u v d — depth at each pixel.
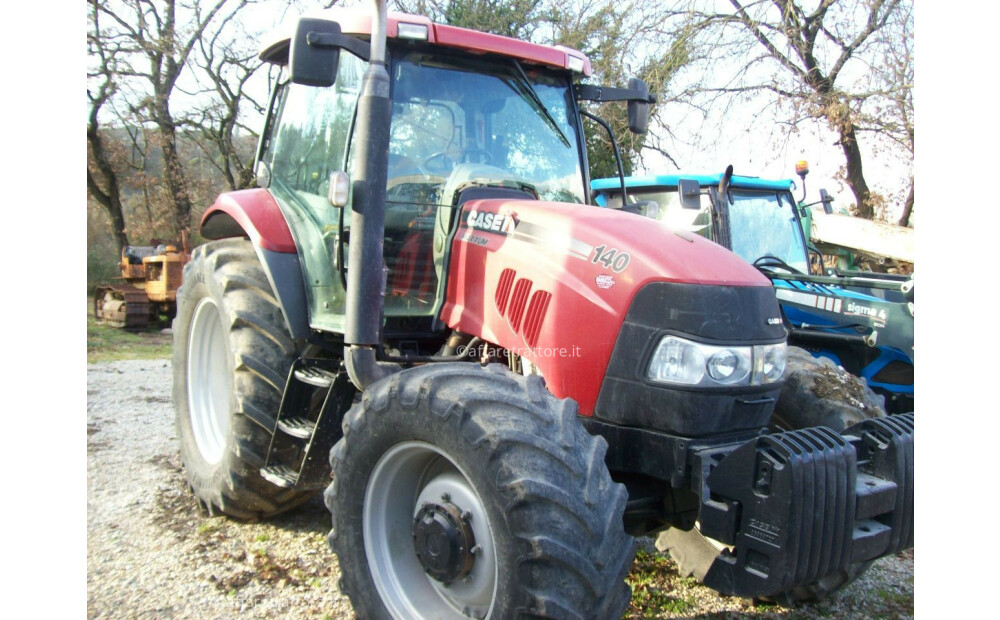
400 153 3.18
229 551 3.45
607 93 3.68
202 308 4.13
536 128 3.50
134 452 5.02
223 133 17.59
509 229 2.89
